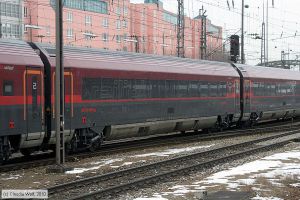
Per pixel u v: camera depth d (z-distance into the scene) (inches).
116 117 737.6
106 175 490.0
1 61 556.7
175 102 878.4
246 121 1193.4
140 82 789.2
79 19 2832.2
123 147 771.4
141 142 872.9
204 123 987.3
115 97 733.9
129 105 764.0
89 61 687.7
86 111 677.9
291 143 832.3
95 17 2940.5
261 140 861.2
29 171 544.1
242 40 1505.9
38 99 601.9
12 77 568.4
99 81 701.3
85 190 433.4
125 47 3193.9
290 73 1428.4
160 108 838.5
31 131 593.0
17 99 573.3
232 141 880.9
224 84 1046.4
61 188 431.8
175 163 600.4
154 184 459.2
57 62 546.9
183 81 901.8
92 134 699.4
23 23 2581.2
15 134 572.1
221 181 467.2
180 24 1621.6
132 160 634.2
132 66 773.9
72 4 2787.9
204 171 538.6
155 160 633.0
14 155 711.1
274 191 417.1
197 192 408.5
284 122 1441.9
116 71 734.5
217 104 1017.5
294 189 426.3
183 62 925.8
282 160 612.4
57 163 542.9
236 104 1099.3
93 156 672.4
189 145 820.6
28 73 589.3
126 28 3196.4
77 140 678.5
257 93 1202.6
